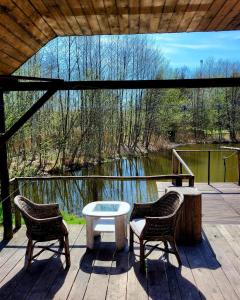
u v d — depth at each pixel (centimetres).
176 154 638
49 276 313
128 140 2406
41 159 1564
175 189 407
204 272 315
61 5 292
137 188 1272
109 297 275
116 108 2158
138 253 361
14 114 1065
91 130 1848
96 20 332
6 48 338
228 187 687
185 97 3062
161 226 315
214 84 368
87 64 1917
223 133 3142
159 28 362
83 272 320
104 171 1641
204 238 399
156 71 2608
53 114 1705
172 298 272
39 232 321
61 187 1324
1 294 284
